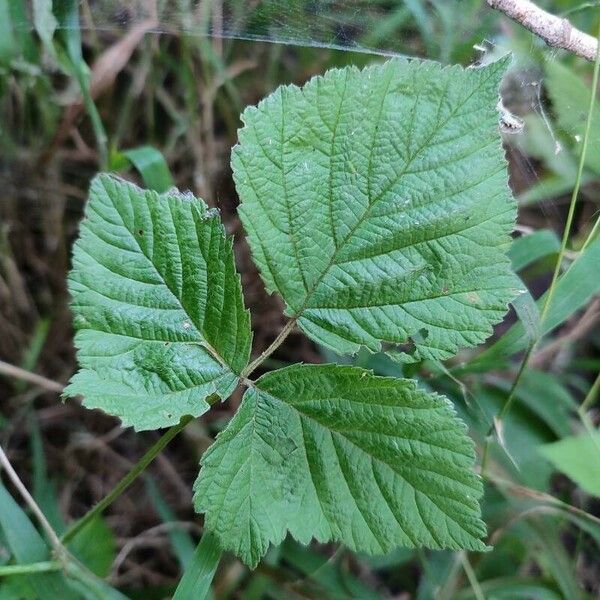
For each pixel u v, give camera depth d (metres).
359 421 0.16
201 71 0.29
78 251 0.15
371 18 0.25
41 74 0.27
